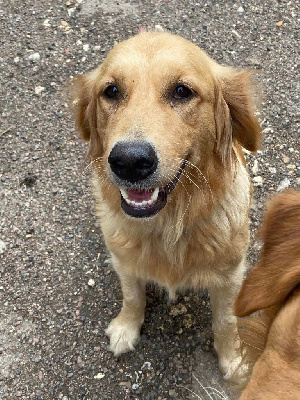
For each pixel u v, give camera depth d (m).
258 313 0.47
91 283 0.68
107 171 0.46
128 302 0.60
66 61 0.95
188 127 0.47
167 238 0.52
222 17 1.02
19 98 0.90
